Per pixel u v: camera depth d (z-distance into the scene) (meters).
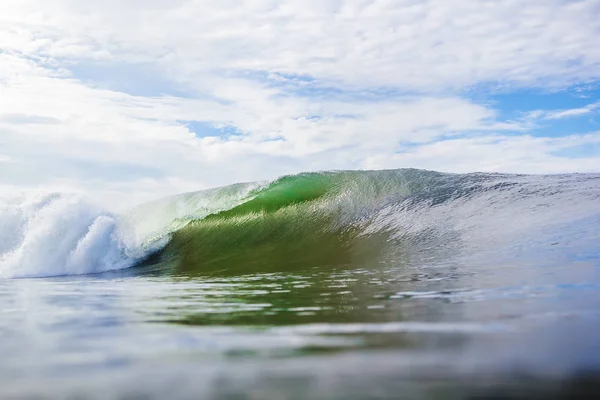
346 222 15.98
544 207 13.63
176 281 11.30
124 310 6.63
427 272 9.79
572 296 6.70
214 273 12.73
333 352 4.13
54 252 16.44
